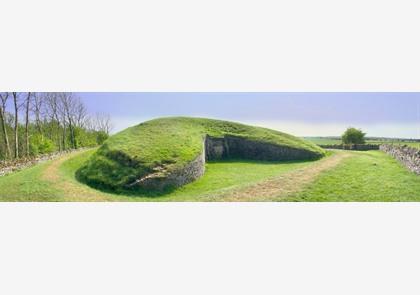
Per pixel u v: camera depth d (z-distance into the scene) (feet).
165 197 80.69
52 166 99.40
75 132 200.64
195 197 69.26
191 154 100.32
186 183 93.15
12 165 100.12
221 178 100.68
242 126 152.05
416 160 90.68
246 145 139.44
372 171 90.58
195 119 147.84
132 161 90.38
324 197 65.72
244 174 106.42
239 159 137.08
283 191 68.64
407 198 66.03
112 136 113.09
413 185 75.20
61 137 201.57
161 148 99.66
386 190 71.20
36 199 65.77
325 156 135.54
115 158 93.97
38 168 95.66
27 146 146.10
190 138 115.65
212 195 67.56
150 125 126.41
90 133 228.84
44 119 183.01
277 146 135.85
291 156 133.49
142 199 75.31
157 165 89.40
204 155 119.24
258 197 64.64
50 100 176.35
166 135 113.70
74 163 108.37
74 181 84.94
